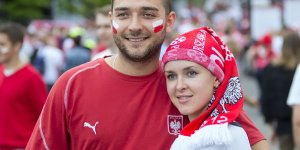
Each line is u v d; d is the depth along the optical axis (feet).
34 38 64.03
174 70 12.92
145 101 13.03
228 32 61.57
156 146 12.90
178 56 12.82
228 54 13.14
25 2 108.68
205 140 12.34
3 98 21.77
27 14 109.50
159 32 13.01
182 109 12.89
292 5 61.72
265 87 28.53
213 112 12.86
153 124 12.95
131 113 12.92
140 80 13.07
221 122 12.51
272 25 62.34
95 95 13.01
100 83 13.08
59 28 84.53
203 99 12.91
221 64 12.96
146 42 12.90
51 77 45.32
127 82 13.05
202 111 13.07
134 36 12.85
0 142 21.76
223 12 115.75
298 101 20.95
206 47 12.88
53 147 13.30
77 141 13.09
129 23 12.85
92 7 95.50
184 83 12.86
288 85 27.86
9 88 21.77
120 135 12.85
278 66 28.09
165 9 13.16
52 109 13.19
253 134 13.43
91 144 12.94
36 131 13.42
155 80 13.17
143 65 13.06
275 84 28.07
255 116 46.85
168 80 13.07
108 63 13.24
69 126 13.12
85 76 13.16
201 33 13.10
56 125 13.23
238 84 13.00
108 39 23.93
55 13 113.91
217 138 12.26
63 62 50.34
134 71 13.07
